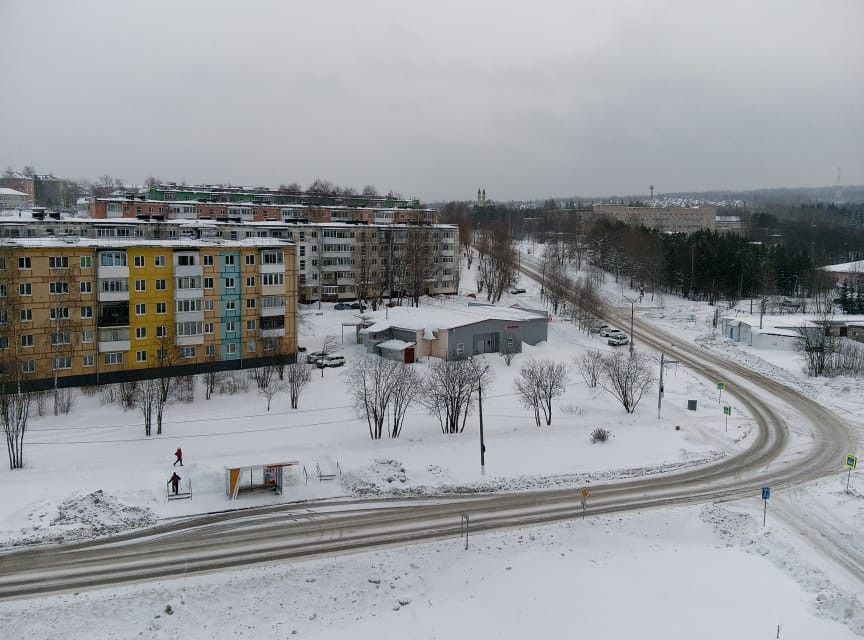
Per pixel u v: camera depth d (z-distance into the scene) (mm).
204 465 50688
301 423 66438
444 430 63250
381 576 36844
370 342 95500
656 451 58750
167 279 81062
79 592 33906
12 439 52281
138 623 31906
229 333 85438
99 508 42531
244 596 34344
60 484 45969
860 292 136625
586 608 34156
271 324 87625
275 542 40188
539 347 103562
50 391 73062
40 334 73438
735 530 43219
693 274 149625
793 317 116500
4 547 38125
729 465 56062
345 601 34625
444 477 50938
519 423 66438
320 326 109000
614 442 60250
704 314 131000
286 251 88250
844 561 39312
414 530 42375
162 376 72812
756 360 97062
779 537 41688
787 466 55875
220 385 77500
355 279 132000
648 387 75875
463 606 34469
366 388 65125
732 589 35938
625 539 42125
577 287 139500
